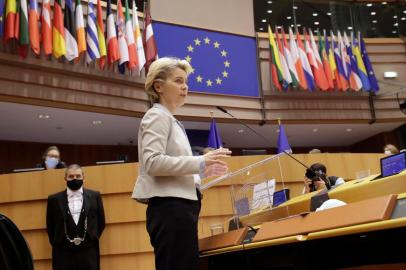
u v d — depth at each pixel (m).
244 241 1.69
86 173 4.62
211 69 9.06
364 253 1.73
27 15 6.67
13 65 6.73
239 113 9.09
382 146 11.05
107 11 7.66
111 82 7.70
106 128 8.73
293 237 1.42
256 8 10.22
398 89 10.31
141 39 7.88
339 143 11.89
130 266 4.43
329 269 1.78
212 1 9.48
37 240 4.46
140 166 1.62
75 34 7.10
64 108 7.27
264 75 9.58
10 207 4.54
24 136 8.80
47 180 4.57
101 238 4.47
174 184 1.54
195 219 1.54
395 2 11.21
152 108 1.66
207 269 2.06
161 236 1.48
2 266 1.23
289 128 10.02
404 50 10.73
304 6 10.65
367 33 10.86
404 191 1.56
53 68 7.05
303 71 9.44
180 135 1.65
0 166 8.79
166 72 1.70
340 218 1.30
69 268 3.90
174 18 8.97
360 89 9.96
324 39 10.02
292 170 5.67
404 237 1.61
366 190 1.70
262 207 2.08
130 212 4.53
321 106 9.73
